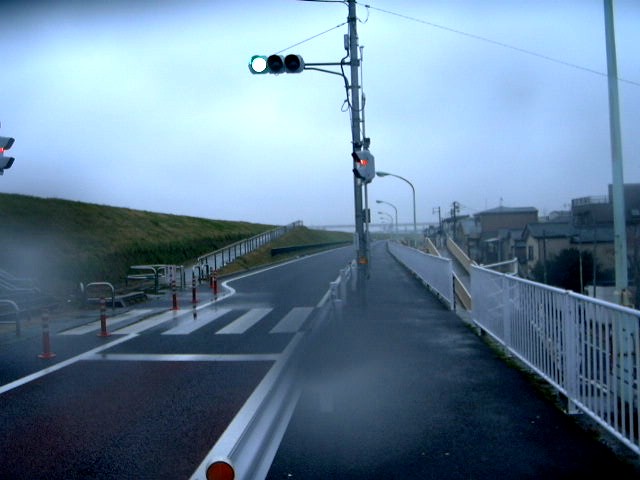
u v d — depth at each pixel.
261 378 8.56
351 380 8.06
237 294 22.27
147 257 35.50
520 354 7.99
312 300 19.38
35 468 5.36
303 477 4.89
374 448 5.48
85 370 9.41
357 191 16.08
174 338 12.39
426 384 7.68
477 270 11.39
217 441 5.93
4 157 11.87
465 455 5.20
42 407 7.31
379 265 38.06
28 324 15.05
